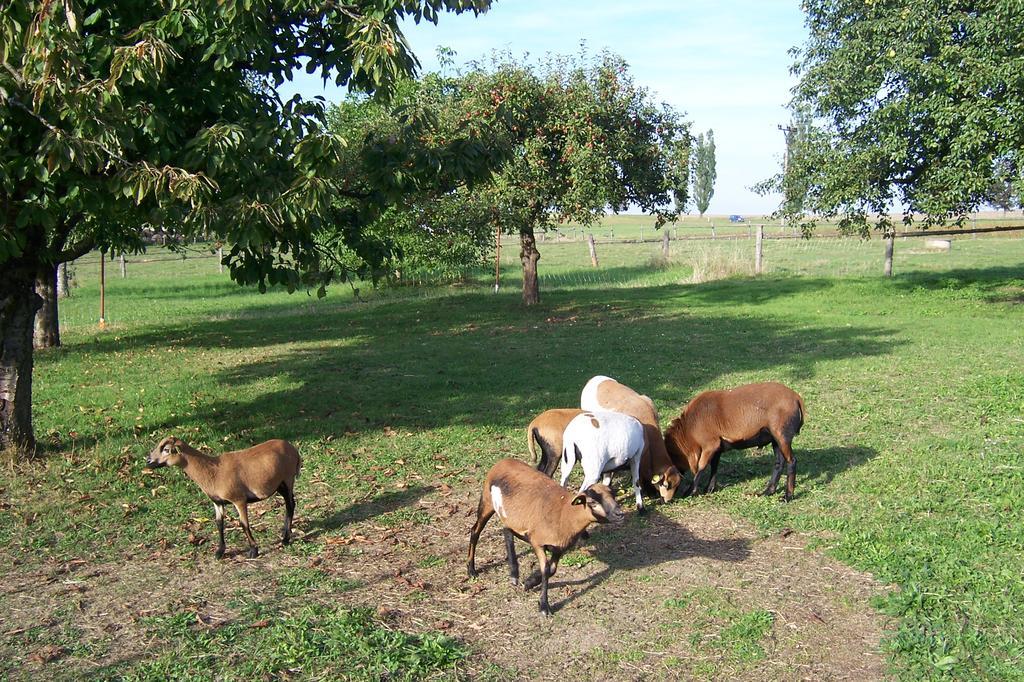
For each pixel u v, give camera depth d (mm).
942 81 16453
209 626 5648
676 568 6438
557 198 20500
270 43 8086
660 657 5195
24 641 5473
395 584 6305
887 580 6012
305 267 8469
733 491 8094
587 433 7102
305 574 6465
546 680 4969
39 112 6980
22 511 7754
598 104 20000
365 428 10570
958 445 9039
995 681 4719
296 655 5168
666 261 33812
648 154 20625
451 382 13180
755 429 7668
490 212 19984
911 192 18078
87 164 7168
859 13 18344
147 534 7293
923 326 16969
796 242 43625
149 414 11438
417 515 7707
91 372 14773
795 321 18375
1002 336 15461
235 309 25141
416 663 5062
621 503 7902
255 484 6672
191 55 7957
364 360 15406
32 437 9344
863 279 24797
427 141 9930
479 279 30297
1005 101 15695
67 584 6324
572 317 20188
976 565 6145
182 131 7758
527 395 12188
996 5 15719
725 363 14070
